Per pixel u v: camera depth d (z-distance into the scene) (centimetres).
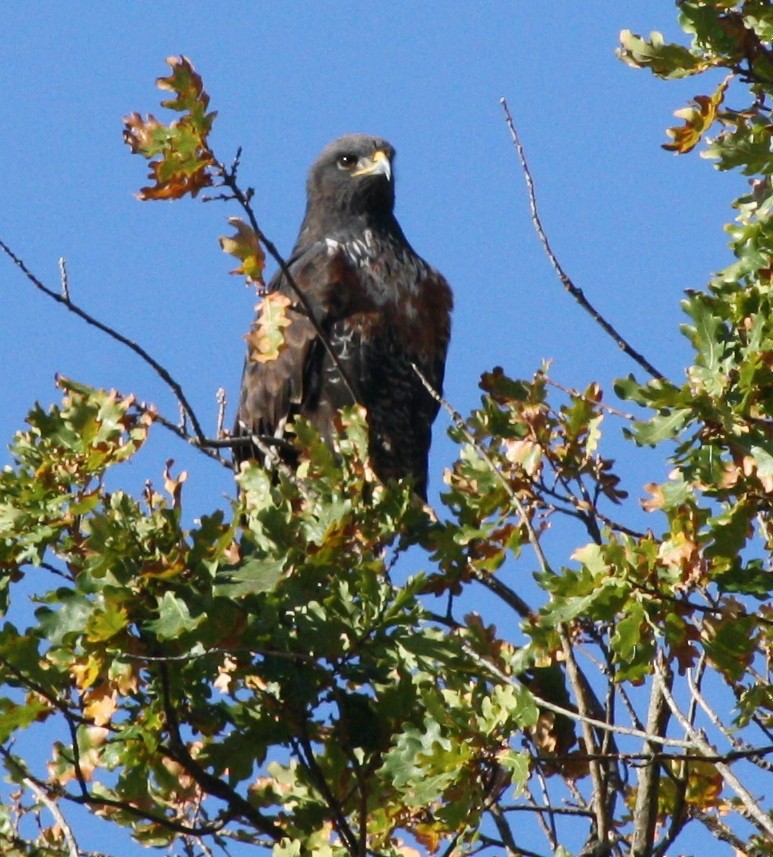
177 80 1159
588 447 1116
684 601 923
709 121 1030
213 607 970
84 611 968
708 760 946
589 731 1086
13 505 1050
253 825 1042
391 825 1040
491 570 1115
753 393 922
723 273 977
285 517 1028
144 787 1034
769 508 923
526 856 1062
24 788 1111
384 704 1023
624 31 1040
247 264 1278
